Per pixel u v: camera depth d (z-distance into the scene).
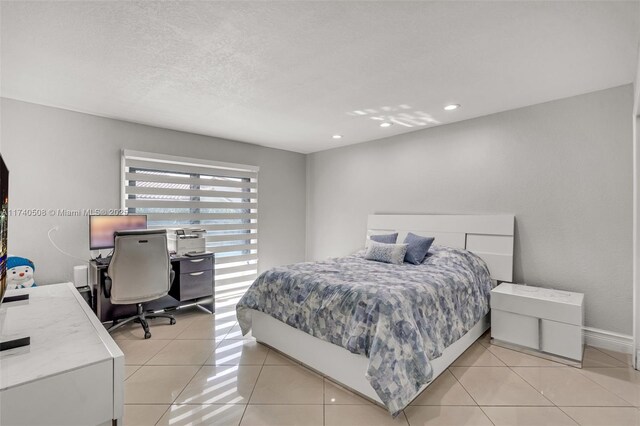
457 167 3.85
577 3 1.70
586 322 2.96
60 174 3.35
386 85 2.79
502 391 2.19
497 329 2.95
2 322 1.21
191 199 4.38
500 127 3.51
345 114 3.57
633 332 2.54
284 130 4.23
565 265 3.08
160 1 1.68
